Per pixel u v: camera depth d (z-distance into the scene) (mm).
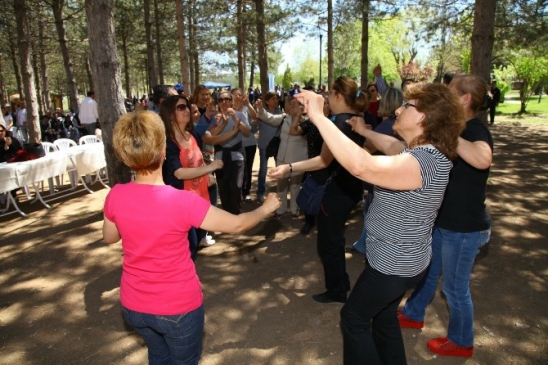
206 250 4605
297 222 5480
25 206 6488
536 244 4523
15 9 9125
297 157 5254
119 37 24906
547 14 10234
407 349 2801
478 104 2287
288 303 3459
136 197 1695
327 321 3176
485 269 3949
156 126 1710
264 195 6531
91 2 4824
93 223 5523
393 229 1872
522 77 21500
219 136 4590
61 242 4883
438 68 32969
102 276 4023
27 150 6535
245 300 3520
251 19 13211
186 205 1678
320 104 1709
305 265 4184
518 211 5707
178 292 1721
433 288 2910
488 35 6324
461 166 2322
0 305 3514
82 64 33812
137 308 1729
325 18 15727
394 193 1844
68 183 8195
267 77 13758
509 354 2713
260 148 6188
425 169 1757
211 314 3311
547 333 2930
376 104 7176
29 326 3189
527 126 16203
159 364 1935
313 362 2715
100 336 3041
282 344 2908
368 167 1674
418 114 1836
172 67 40344
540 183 7262
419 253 1907
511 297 3430
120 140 1674
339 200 3090
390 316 2188
